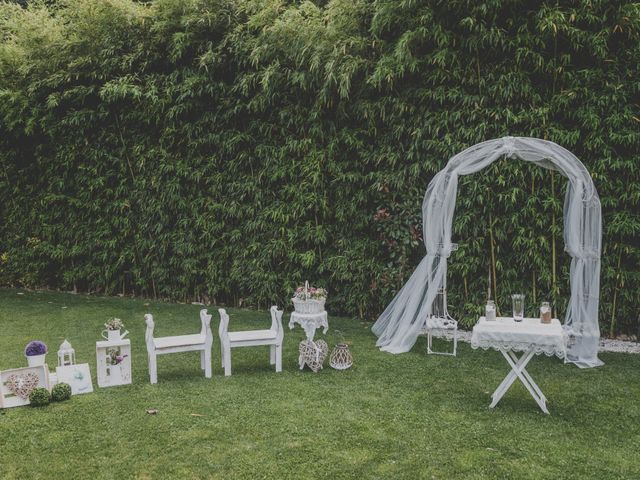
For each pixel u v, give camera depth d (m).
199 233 7.43
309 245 6.74
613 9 5.18
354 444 3.25
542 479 2.86
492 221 5.75
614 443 3.29
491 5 5.37
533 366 4.81
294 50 6.23
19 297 7.86
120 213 7.89
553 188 5.52
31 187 8.44
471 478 2.87
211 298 7.61
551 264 5.62
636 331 5.64
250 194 7.02
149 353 4.30
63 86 7.90
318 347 4.68
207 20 6.80
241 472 2.93
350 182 6.42
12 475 2.90
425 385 4.30
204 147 7.30
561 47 5.45
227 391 4.14
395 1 5.61
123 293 8.13
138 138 7.66
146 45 7.27
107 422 3.56
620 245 5.42
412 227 6.07
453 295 6.01
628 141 5.20
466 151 5.09
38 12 8.15
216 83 6.98
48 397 3.86
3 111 8.16
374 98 6.18
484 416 3.68
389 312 5.81
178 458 3.08
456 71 5.67
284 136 6.74
